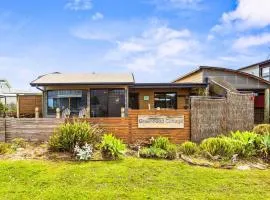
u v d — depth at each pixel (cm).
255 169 894
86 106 2058
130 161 916
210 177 788
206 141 1052
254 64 2867
